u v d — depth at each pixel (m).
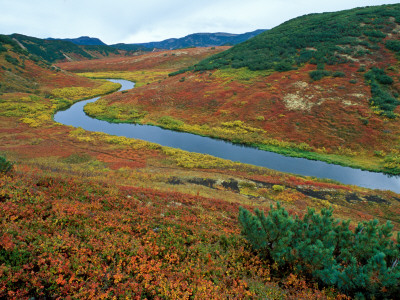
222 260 8.40
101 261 6.77
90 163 31.56
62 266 5.98
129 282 6.15
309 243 7.60
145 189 16.50
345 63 67.44
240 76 76.50
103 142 42.03
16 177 11.77
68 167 26.75
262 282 7.41
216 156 40.44
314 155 40.72
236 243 9.82
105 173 26.30
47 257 6.31
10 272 5.40
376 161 38.09
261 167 34.69
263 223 8.38
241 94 65.56
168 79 94.38
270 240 8.35
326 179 31.88
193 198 16.44
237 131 50.44
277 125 50.50
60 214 8.69
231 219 13.66
